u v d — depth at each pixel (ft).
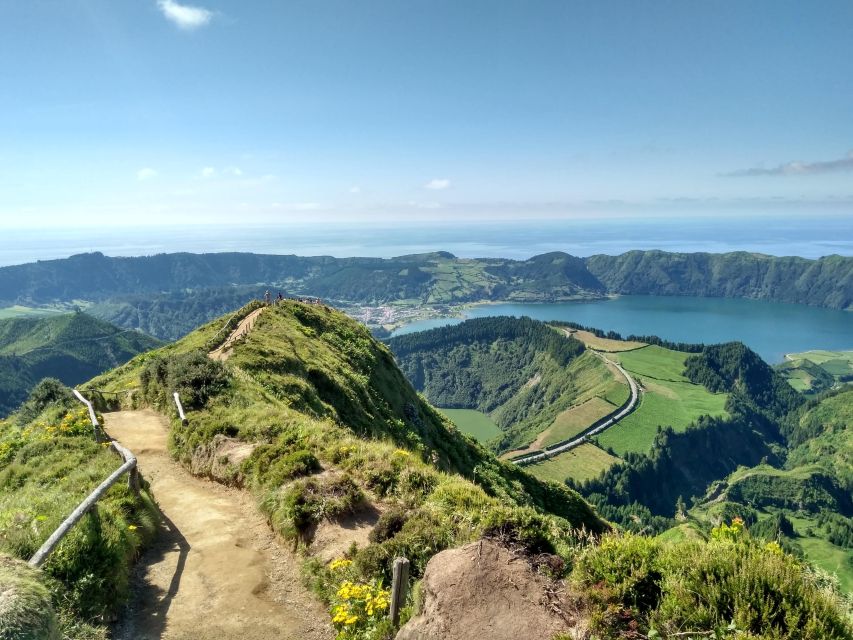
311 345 134.51
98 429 54.80
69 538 28.35
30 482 43.04
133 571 32.89
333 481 39.96
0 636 19.11
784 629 19.33
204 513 42.42
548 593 21.40
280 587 32.53
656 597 22.02
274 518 38.99
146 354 144.77
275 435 53.83
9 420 83.97
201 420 59.41
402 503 38.52
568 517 130.11
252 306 173.99
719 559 22.22
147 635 27.35
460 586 21.29
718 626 19.43
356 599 27.68
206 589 31.71
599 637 19.51
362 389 122.11
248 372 90.89
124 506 37.01
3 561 23.47
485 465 132.26
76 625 24.67
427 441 121.60
